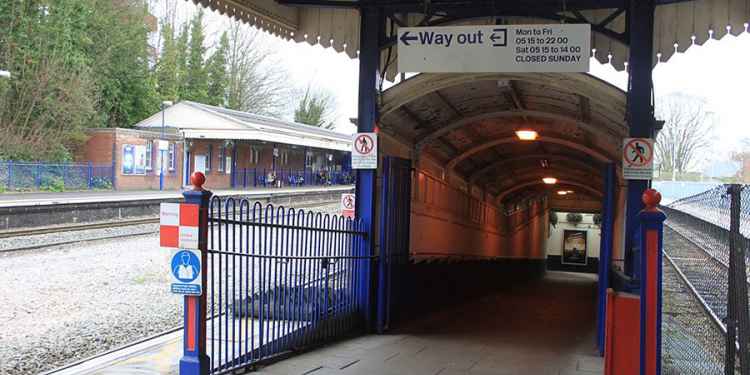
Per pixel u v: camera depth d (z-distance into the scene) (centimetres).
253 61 6788
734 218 437
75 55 3981
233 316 662
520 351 898
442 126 1238
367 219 994
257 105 6900
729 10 882
